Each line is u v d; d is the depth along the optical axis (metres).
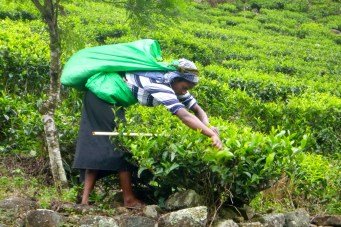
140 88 5.55
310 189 6.69
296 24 30.47
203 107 10.70
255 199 6.17
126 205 5.70
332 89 13.90
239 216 5.57
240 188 5.44
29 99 8.42
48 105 6.36
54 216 5.24
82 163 5.64
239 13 30.61
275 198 6.52
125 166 5.68
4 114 7.50
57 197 5.98
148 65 5.62
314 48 23.16
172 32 17.09
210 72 12.79
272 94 12.27
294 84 12.54
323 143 10.15
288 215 5.70
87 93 5.76
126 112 7.07
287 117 10.23
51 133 6.32
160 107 7.37
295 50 20.83
